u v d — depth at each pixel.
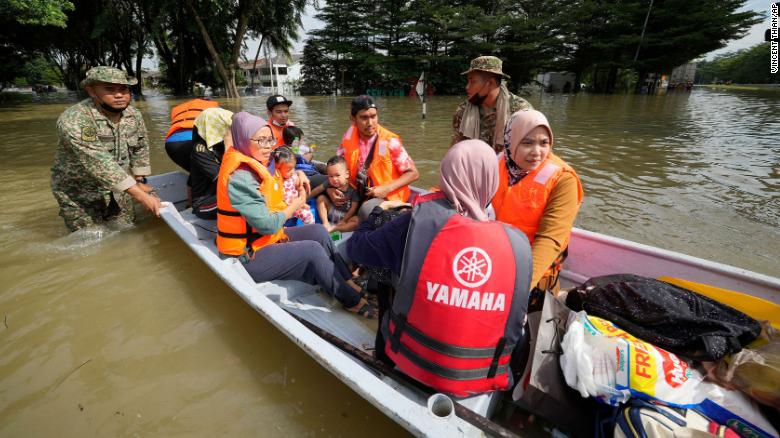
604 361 1.45
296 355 2.18
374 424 1.77
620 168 6.07
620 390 1.39
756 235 3.71
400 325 1.44
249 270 2.48
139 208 4.33
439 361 1.37
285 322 1.82
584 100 22.31
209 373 2.06
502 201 2.13
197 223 3.44
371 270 1.73
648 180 5.43
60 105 19.73
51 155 7.13
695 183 5.26
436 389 1.43
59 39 23.27
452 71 29.88
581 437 1.53
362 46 32.12
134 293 2.76
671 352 1.54
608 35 31.05
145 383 2.00
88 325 2.44
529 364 1.66
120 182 3.20
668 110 15.40
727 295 1.86
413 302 1.37
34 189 5.05
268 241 2.57
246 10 22.92
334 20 31.69
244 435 1.73
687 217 4.14
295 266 2.49
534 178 1.96
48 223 3.94
